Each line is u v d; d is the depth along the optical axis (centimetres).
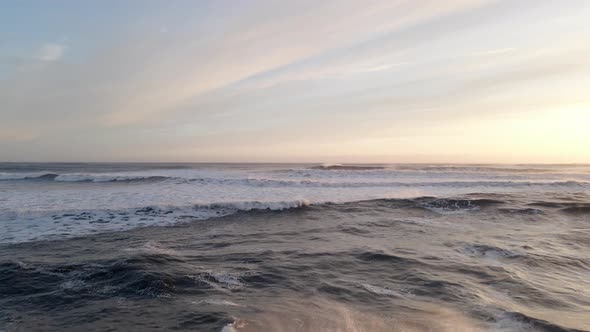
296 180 2088
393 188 1917
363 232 963
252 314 445
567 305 481
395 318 436
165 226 1011
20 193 1581
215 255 727
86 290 532
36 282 561
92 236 880
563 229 1015
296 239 880
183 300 495
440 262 684
